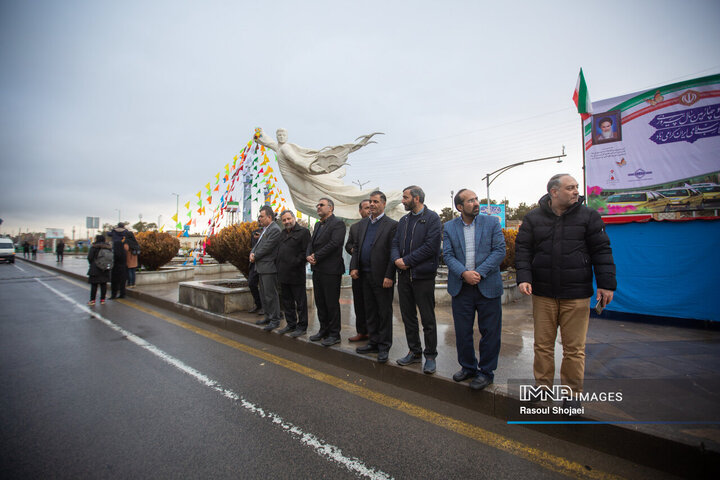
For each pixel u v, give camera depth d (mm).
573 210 2746
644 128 5598
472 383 3008
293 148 9070
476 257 3068
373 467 2264
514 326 5207
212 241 7316
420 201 3594
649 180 5539
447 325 5266
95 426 2732
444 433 2664
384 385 3547
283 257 4727
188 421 2824
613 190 5812
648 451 2244
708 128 5137
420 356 3688
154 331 5613
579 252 2686
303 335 4711
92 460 2301
